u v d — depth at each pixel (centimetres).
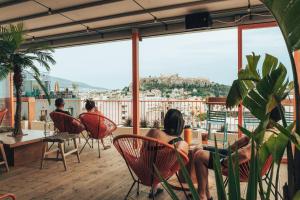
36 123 854
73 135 471
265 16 491
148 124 755
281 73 165
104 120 520
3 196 175
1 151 429
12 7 506
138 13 521
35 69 521
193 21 515
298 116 142
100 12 529
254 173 115
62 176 410
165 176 261
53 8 515
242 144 295
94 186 368
